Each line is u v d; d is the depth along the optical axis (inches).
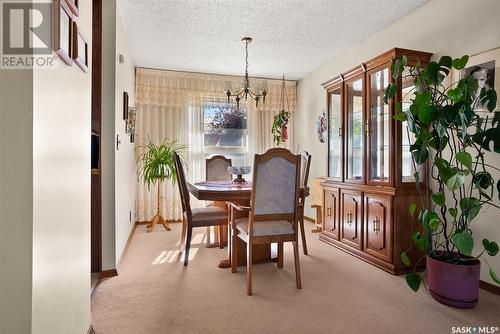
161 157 169.8
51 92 43.5
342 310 77.2
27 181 37.9
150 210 187.5
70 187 52.1
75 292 55.1
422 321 72.0
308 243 142.9
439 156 87.5
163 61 175.0
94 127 101.3
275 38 142.4
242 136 207.2
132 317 73.3
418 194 106.0
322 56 167.3
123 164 126.1
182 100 193.8
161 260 117.6
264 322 71.2
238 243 111.3
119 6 111.5
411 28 118.9
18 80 37.6
